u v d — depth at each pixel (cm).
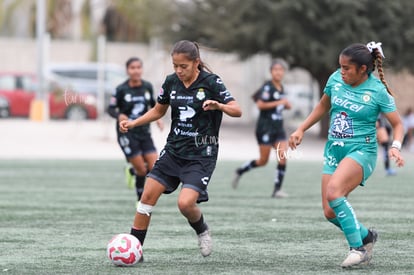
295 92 10094
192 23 7206
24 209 2714
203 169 1664
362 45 1630
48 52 9131
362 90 1634
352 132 1639
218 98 1659
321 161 5288
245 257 1811
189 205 1638
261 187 3547
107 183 3688
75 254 1847
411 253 1864
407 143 6912
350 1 6316
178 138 1684
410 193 3303
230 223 2392
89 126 7225
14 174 4106
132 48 9444
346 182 1616
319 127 7962
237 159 5341
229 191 3369
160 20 7356
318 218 2503
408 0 6619
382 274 1609
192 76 1672
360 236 1636
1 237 2111
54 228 2278
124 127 1755
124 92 2706
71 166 4616
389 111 1625
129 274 1603
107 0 10469
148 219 1709
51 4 10431
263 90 3167
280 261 1761
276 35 6688
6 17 10269
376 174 4297
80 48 9581
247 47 6919
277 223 2391
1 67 9181
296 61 7031
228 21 6675
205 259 1784
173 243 2016
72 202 2930
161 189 1686
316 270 1653
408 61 6712
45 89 7700
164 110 1752
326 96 1697
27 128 6956
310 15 6297
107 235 2152
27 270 1652
